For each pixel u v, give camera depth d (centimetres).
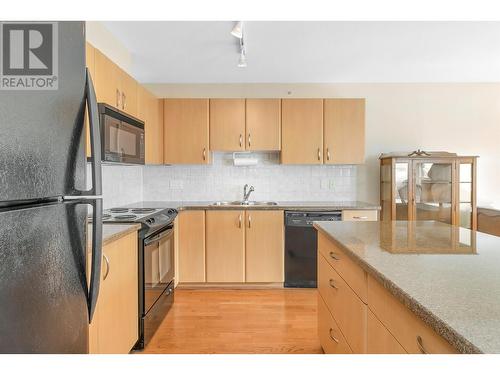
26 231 77
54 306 89
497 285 95
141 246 215
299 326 253
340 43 287
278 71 362
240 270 343
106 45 258
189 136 365
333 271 177
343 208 337
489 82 407
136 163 264
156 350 217
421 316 80
